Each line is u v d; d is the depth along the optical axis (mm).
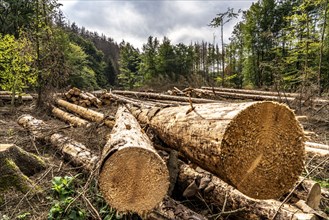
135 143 2316
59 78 9578
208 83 18844
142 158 2164
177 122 3021
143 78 29641
